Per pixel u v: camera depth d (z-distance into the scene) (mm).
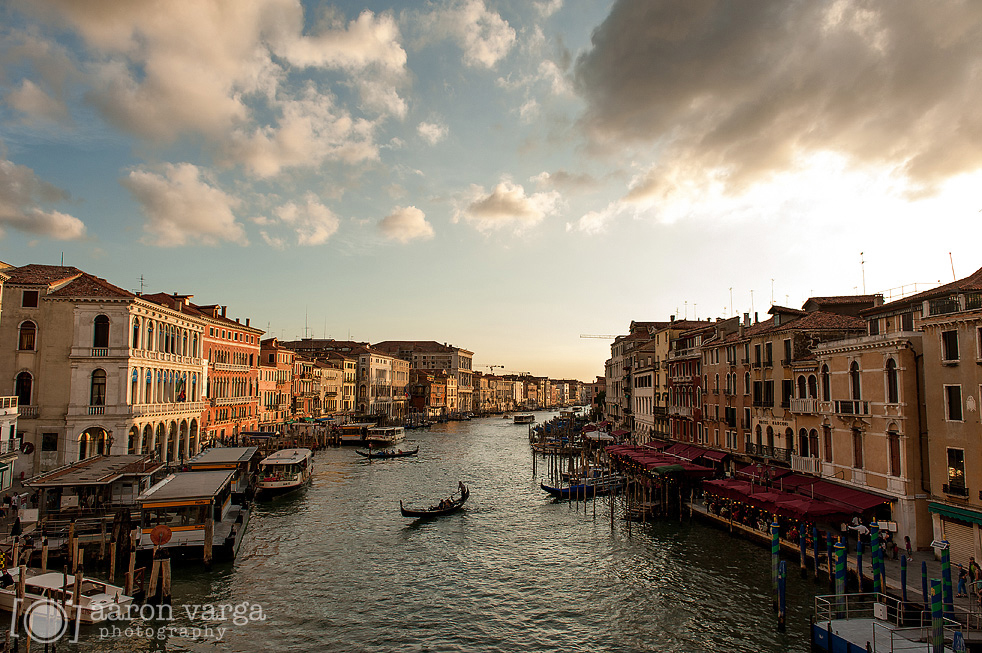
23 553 20953
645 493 37844
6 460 29641
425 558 27359
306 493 42969
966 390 20641
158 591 20516
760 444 34500
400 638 19078
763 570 24547
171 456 43844
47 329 36312
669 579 24016
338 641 18750
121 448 36156
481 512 37375
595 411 108125
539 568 25922
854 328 30734
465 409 161000
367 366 108750
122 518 23391
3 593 18141
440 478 50938
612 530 32281
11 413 30062
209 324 52594
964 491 20688
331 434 79438
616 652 18156
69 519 25234
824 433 28422
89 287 37094
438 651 18234
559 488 42031
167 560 20250
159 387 41406
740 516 30953
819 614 19078
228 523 29359
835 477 27312
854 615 18797
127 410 36469
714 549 27953
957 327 21031
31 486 25578
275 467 43094
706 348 42250
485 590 23312
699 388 43594
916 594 18969
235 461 37312
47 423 35781
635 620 20344
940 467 21703
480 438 93500
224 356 57562
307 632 19297
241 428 60844
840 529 26188
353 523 33875
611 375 80750
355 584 23750
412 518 35281
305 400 82938
